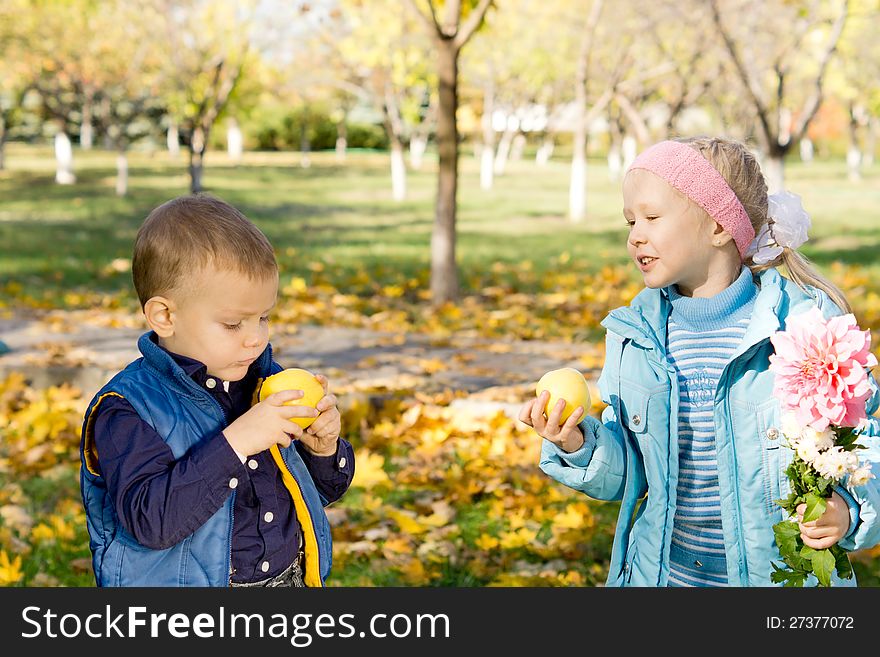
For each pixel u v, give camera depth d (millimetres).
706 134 2439
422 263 13969
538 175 41344
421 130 44375
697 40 19328
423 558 3980
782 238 2357
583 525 4203
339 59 26672
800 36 15164
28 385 6375
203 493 1936
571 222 21656
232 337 2023
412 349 7656
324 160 50250
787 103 28719
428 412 5578
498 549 4098
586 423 2342
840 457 1963
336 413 2191
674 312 2416
